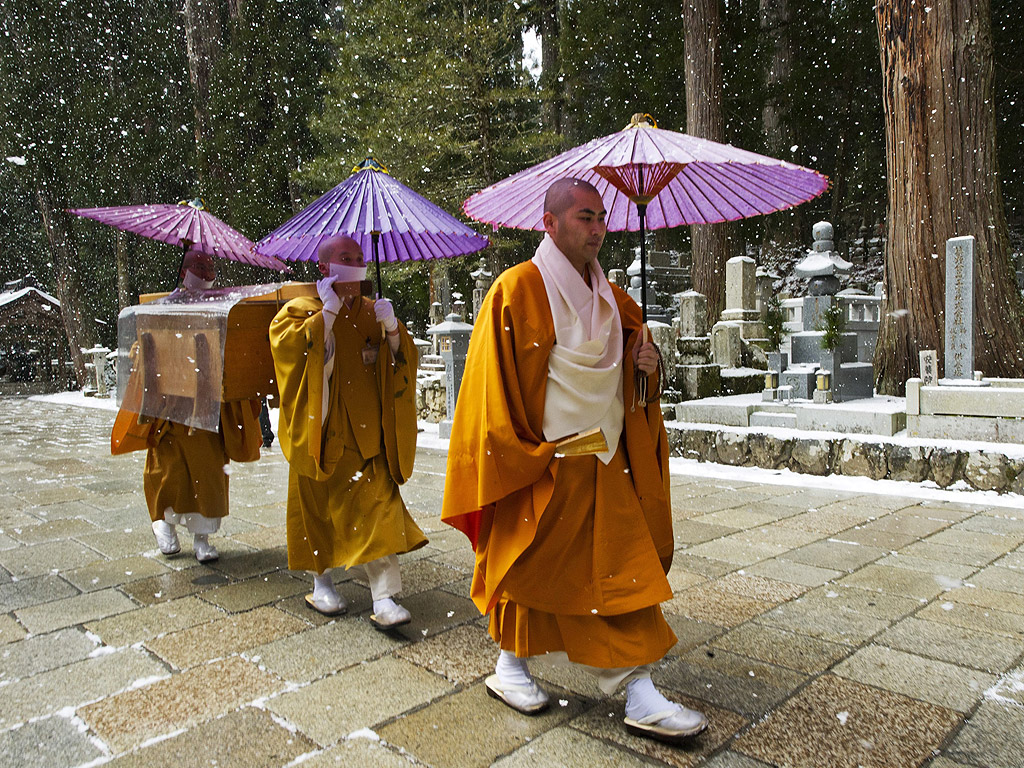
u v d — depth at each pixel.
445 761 2.01
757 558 3.87
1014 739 2.07
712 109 14.63
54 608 3.26
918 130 7.75
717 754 2.02
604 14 18.95
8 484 6.35
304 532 3.09
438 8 17.75
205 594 3.44
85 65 20.52
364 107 15.78
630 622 2.09
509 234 17.14
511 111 17.58
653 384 2.19
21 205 25.67
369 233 3.30
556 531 2.09
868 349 9.63
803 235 24.02
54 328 22.25
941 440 5.72
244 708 2.32
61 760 2.03
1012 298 7.58
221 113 17.83
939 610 3.08
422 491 5.80
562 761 2.00
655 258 18.14
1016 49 16.42
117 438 3.97
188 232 4.03
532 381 2.10
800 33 19.31
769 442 6.43
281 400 2.93
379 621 2.90
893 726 2.15
